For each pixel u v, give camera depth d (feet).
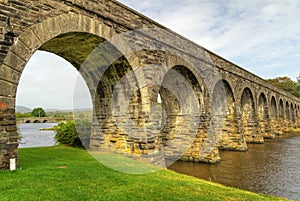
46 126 164.45
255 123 70.54
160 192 19.62
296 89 209.67
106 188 19.49
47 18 23.61
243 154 51.67
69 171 23.58
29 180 19.52
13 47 21.21
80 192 17.95
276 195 26.55
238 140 55.77
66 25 24.93
